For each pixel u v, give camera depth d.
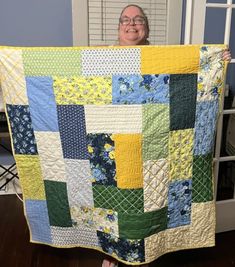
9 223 2.12
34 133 1.37
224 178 2.09
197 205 1.47
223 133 1.96
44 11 2.20
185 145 1.38
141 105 1.29
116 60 1.26
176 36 2.38
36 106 1.33
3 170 2.46
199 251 1.89
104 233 1.46
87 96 1.29
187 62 1.28
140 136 1.31
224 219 2.02
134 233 1.39
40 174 1.44
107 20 2.28
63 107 1.31
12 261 1.79
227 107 1.92
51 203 1.48
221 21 1.98
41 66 1.28
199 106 1.35
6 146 2.41
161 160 1.36
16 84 1.31
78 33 2.26
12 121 1.38
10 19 2.19
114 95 1.28
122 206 1.38
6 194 2.48
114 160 1.34
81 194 1.43
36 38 2.25
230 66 1.89
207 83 1.33
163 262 1.80
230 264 1.79
